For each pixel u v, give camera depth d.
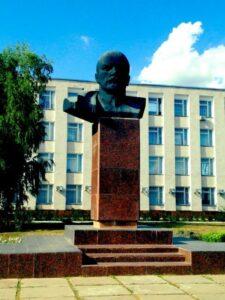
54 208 30.39
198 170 33.00
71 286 6.32
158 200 32.22
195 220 31.42
